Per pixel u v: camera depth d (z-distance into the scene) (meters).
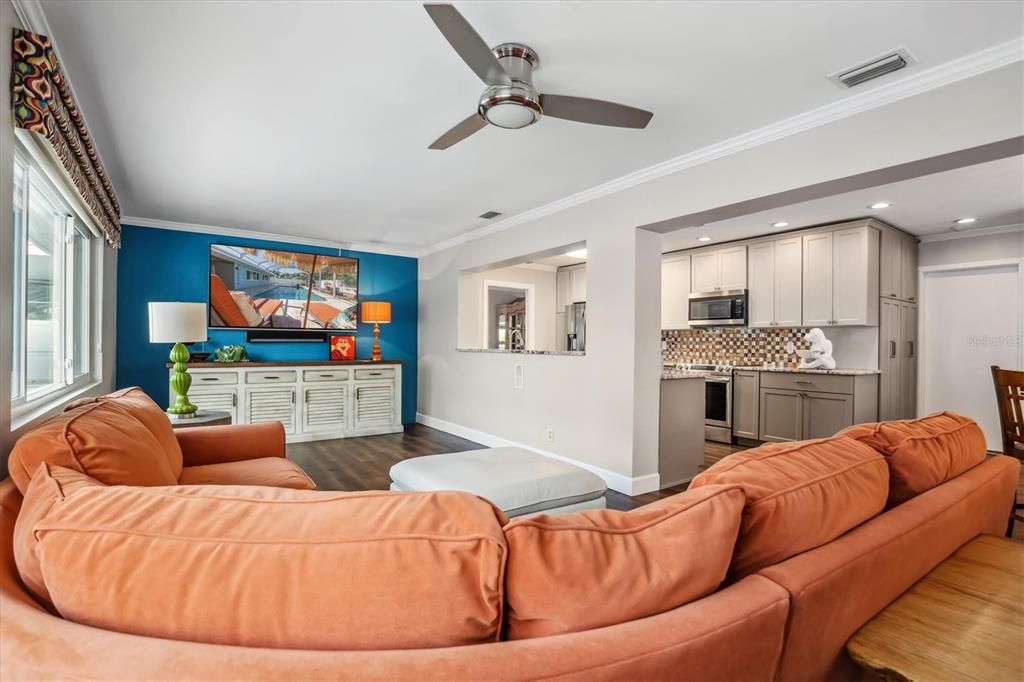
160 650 0.55
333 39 2.03
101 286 3.85
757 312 5.49
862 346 5.04
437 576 0.63
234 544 0.65
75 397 2.72
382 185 3.86
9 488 1.14
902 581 1.01
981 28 1.92
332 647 0.60
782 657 0.75
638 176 3.54
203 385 4.95
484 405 5.35
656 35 1.99
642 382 3.71
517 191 4.02
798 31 1.96
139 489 0.77
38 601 0.72
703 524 0.77
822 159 2.60
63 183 2.43
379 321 5.96
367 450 5.03
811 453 1.09
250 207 4.52
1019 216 4.60
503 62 2.11
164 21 1.92
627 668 0.59
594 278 3.98
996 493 1.42
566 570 0.68
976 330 5.18
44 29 1.91
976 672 0.78
